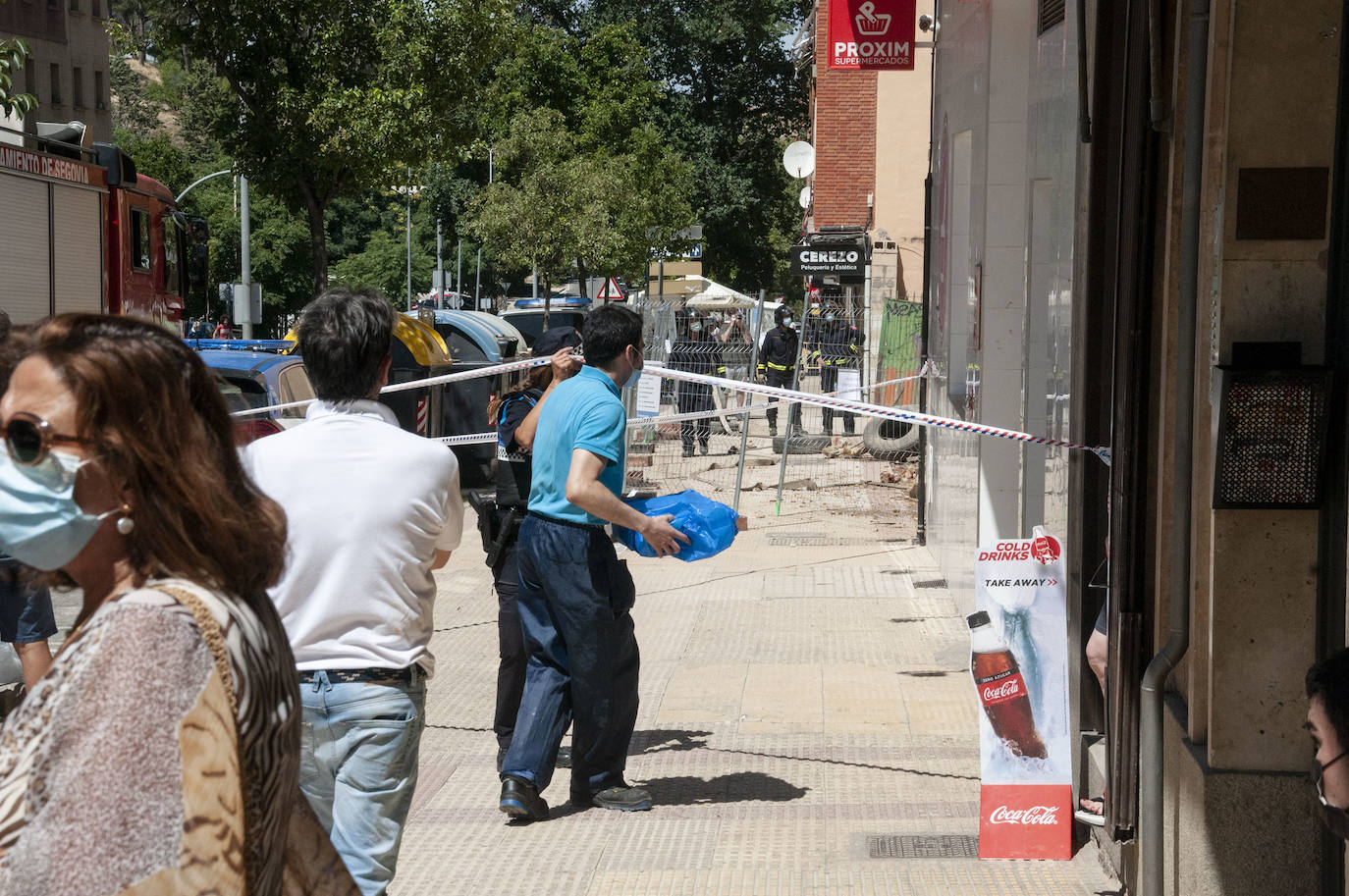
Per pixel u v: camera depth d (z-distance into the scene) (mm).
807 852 5617
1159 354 4812
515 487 6629
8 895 1688
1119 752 4738
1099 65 5156
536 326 38094
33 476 1854
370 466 3867
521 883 5332
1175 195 4531
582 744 6176
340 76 21547
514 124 39594
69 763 1714
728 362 21703
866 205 33500
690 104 60938
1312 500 4098
